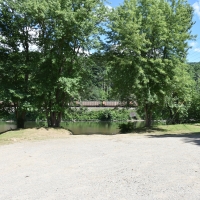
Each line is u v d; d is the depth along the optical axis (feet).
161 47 60.80
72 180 19.31
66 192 16.76
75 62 56.70
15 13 52.01
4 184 18.92
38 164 24.75
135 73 55.62
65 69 57.41
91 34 52.37
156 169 21.63
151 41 58.85
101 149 32.55
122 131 69.36
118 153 29.35
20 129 53.93
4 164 25.05
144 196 15.62
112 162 24.71
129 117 162.09
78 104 64.80
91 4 51.93
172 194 15.84
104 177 19.79
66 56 53.72
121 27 56.13
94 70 62.75
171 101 67.00
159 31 57.21
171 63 57.31
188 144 35.27
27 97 51.39
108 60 60.59
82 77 59.36
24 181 19.48
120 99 65.77
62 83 50.93
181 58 62.75
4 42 53.06
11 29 53.67
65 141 42.09
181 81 60.44
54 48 53.88
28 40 53.93
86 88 60.90
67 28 50.90
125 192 16.40
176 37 58.59
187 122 96.58
